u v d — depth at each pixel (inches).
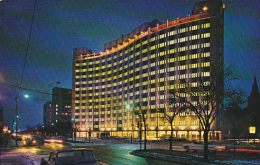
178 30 3393.2
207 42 3134.8
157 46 3617.1
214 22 3127.5
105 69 4773.6
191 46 3243.1
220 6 3378.4
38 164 620.4
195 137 3056.1
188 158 706.8
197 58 3169.3
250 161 620.4
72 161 286.5
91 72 4987.7
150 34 3754.9
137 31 4151.1
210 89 775.7
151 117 3531.0
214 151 916.0
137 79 3912.4
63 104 7357.3
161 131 3388.3
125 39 4473.4
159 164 636.7
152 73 3644.2
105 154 962.7
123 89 4276.6
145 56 3809.1
